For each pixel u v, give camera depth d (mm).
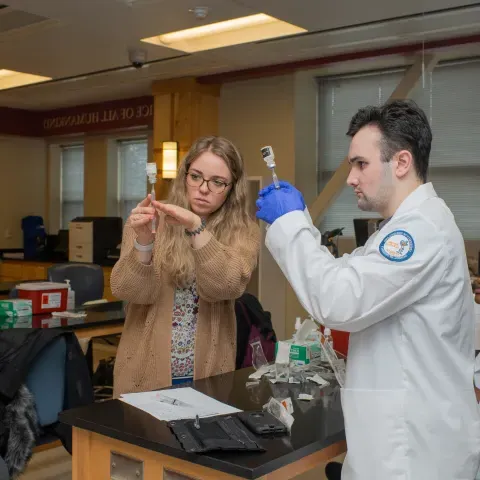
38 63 5922
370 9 4293
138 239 1979
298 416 1817
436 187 5965
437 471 1419
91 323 3574
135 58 5387
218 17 4445
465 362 1485
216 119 6754
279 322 6191
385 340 1463
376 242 1453
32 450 2521
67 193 9164
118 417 1745
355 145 1503
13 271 8219
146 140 8281
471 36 4969
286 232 1510
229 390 2064
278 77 6270
